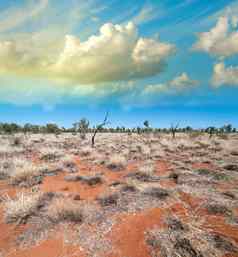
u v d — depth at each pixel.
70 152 20.02
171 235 4.97
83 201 7.40
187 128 75.50
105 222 5.80
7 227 5.74
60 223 5.76
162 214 6.19
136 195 7.83
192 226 5.44
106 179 10.47
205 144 27.09
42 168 11.85
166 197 7.59
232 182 10.01
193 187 8.98
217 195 7.94
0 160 14.12
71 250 4.64
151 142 32.66
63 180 10.38
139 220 5.83
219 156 17.94
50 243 4.93
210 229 5.33
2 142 26.58
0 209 6.84
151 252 4.46
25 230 5.53
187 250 4.43
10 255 4.59
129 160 15.98
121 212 6.39
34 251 4.68
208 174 11.30
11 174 10.56
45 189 8.84
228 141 32.88
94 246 4.75
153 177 10.55
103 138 42.69
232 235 5.11
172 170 12.34
